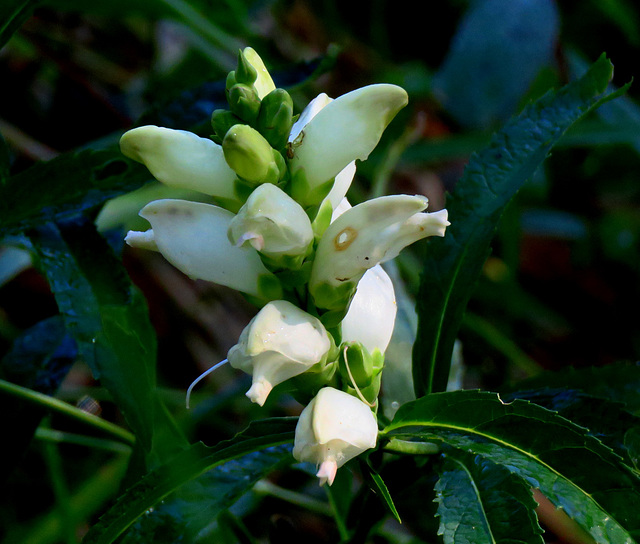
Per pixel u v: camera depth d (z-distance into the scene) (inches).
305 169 10.6
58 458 16.3
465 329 23.5
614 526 10.1
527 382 13.1
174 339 22.9
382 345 11.5
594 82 12.6
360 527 12.9
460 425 10.9
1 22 13.3
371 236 10.4
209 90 14.4
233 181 10.6
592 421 11.8
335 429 10.1
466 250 12.4
